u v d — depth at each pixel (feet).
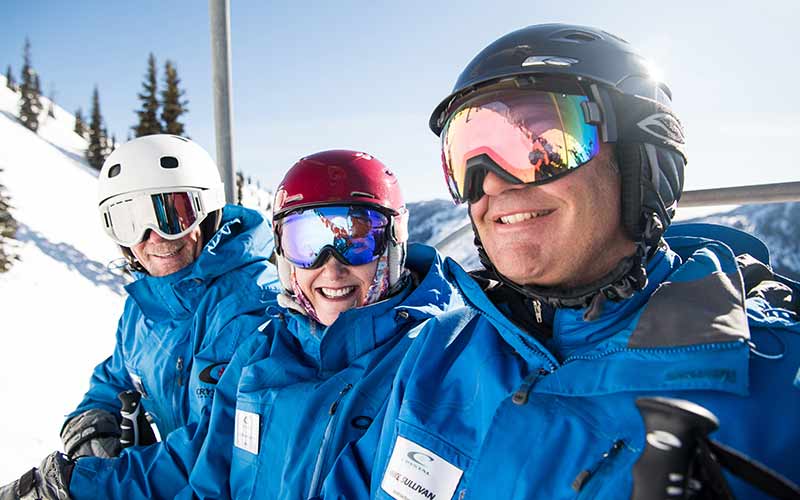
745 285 3.71
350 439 5.31
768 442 2.64
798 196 4.35
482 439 3.71
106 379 9.64
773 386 2.75
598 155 3.29
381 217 6.31
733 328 2.87
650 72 3.48
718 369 2.79
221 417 6.71
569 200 3.24
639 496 2.00
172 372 8.38
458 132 3.53
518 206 3.32
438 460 3.84
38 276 58.03
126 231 8.71
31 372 26.07
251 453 6.02
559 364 3.47
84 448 8.19
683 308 3.08
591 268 3.39
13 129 130.82
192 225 8.74
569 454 3.12
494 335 4.04
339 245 6.15
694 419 1.94
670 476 1.95
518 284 3.58
